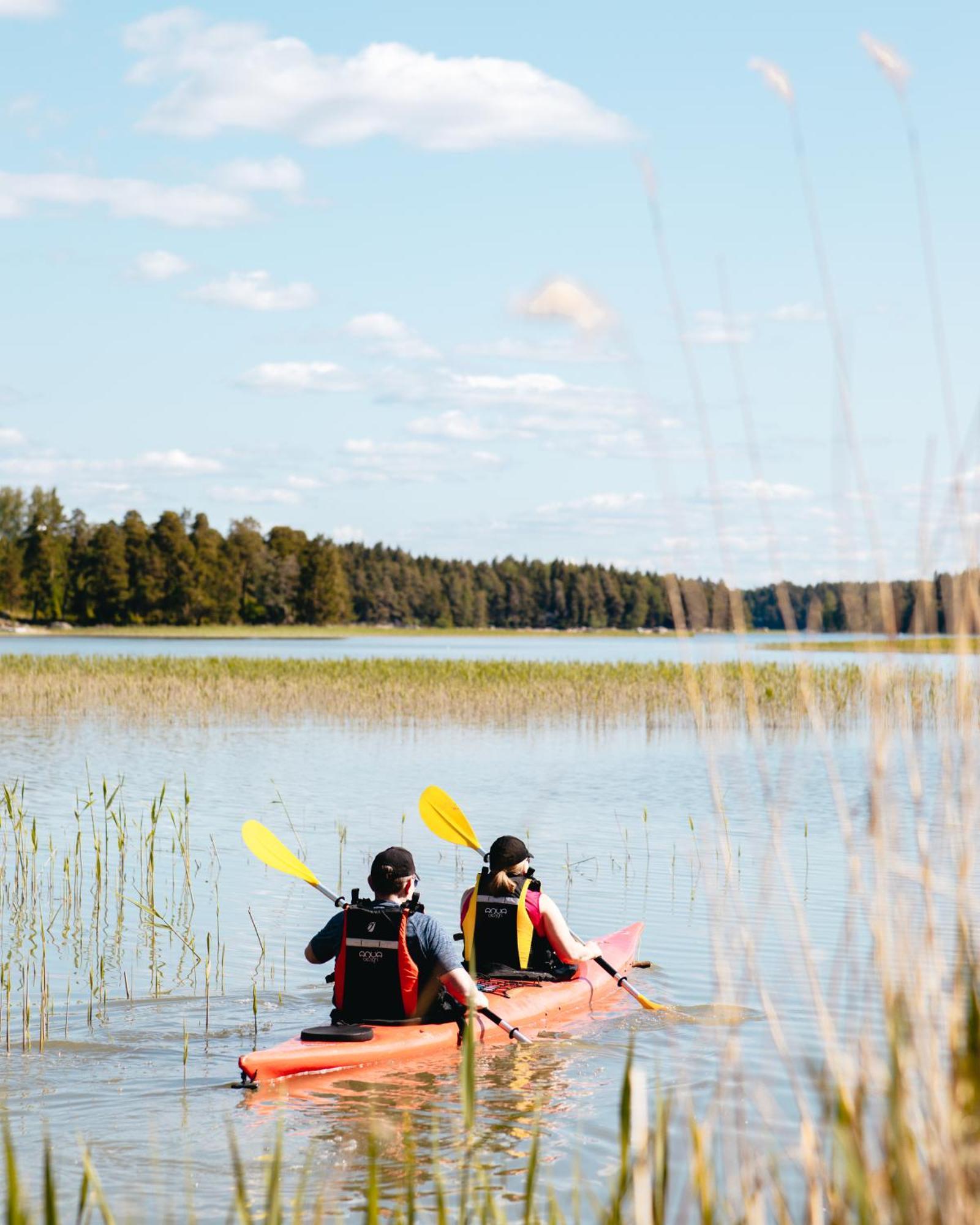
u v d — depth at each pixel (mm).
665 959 9461
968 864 3006
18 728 26875
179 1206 5176
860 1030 3270
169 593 133375
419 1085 6801
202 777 19438
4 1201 5145
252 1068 6766
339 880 12328
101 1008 8211
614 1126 6129
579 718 30281
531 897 8633
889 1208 2803
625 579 175000
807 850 13461
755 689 27609
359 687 35594
